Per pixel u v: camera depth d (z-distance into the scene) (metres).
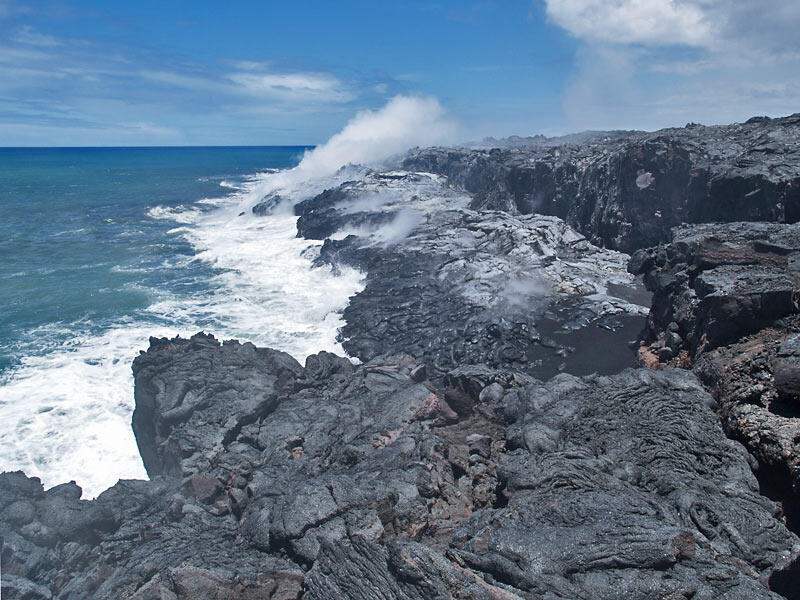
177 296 34.09
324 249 41.59
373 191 57.09
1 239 49.72
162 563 11.95
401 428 17.16
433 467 14.45
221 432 17.48
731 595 9.24
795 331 15.72
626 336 25.39
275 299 33.47
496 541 10.66
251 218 62.72
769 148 29.08
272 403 19.27
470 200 53.47
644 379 16.28
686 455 13.13
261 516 12.81
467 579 9.12
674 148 33.78
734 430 14.00
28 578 12.61
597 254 36.31
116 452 19.50
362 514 12.05
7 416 20.98
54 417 21.05
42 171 136.88
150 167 157.00
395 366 22.45
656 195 34.94
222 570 11.03
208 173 135.38
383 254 37.66
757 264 18.91
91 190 91.56
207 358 21.09
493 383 19.09
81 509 14.09
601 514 11.05
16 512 13.80
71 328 29.14
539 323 27.12
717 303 16.81
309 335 28.34
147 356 20.59
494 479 14.40
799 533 11.80
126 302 32.94
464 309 28.09
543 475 12.67
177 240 50.28
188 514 14.12
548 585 9.73
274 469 15.50
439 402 18.16
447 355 24.83
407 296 30.69
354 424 17.75
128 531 13.60
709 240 20.56
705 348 17.23
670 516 11.23
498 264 33.03
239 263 41.47
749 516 11.23
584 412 15.20
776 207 24.42
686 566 9.84
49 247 47.06
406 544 9.49
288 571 10.86
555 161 44.44
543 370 23.48
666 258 22.59
